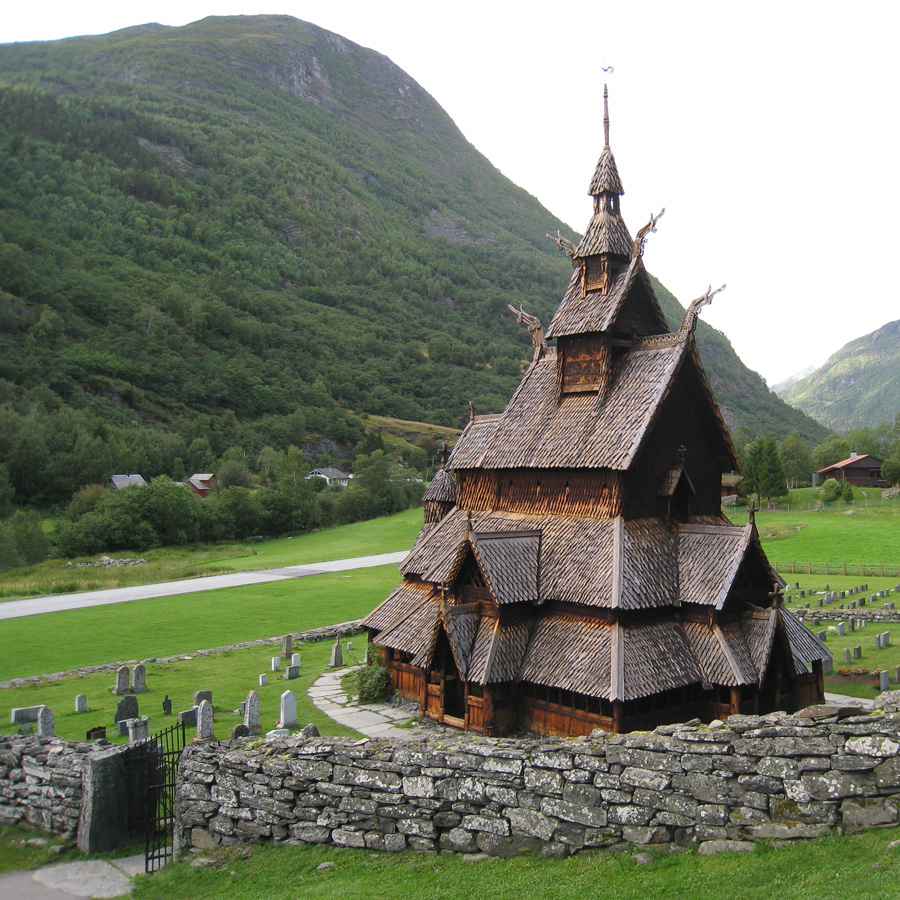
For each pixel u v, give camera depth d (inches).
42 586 3730.3
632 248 1547.7
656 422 1440.7
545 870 685.9
